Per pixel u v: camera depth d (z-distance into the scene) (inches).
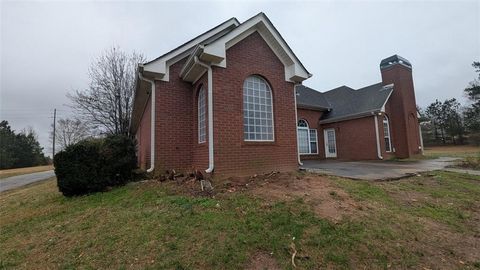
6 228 186.4
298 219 156.4
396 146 679.7
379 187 243.1
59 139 1782.7
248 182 248.8
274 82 331.0
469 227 159.9
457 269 113.7
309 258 118.0
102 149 288.8
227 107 285.1
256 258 118.3
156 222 160.4
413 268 113.1
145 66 311.3
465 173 332.2
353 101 741.9
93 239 146.2
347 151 689.0
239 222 153.8
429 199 214.8
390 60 708.7
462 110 1699.1
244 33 307.9
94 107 783.7
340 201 190.5
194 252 123.3
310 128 730.8
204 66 283.6
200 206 183.6
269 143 312.8
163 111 324.2
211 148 268.7
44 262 126.3
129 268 113.7
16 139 1927.9
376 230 145.5
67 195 271.7
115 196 242.1
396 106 687.7
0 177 882.8
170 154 323.0
